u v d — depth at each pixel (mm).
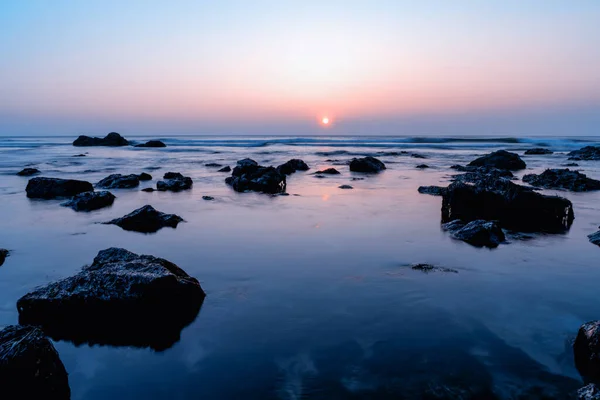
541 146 63312
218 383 4359
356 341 5129
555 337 5242
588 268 7938
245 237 10164
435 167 31578
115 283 6082
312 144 73750
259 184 19016
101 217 12844
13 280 7430
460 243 9672
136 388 4336
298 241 9766
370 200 15852
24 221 12266
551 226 11773
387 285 6973
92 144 69062
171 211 13656
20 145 72750
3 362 3928
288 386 4273
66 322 5859
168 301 6105
